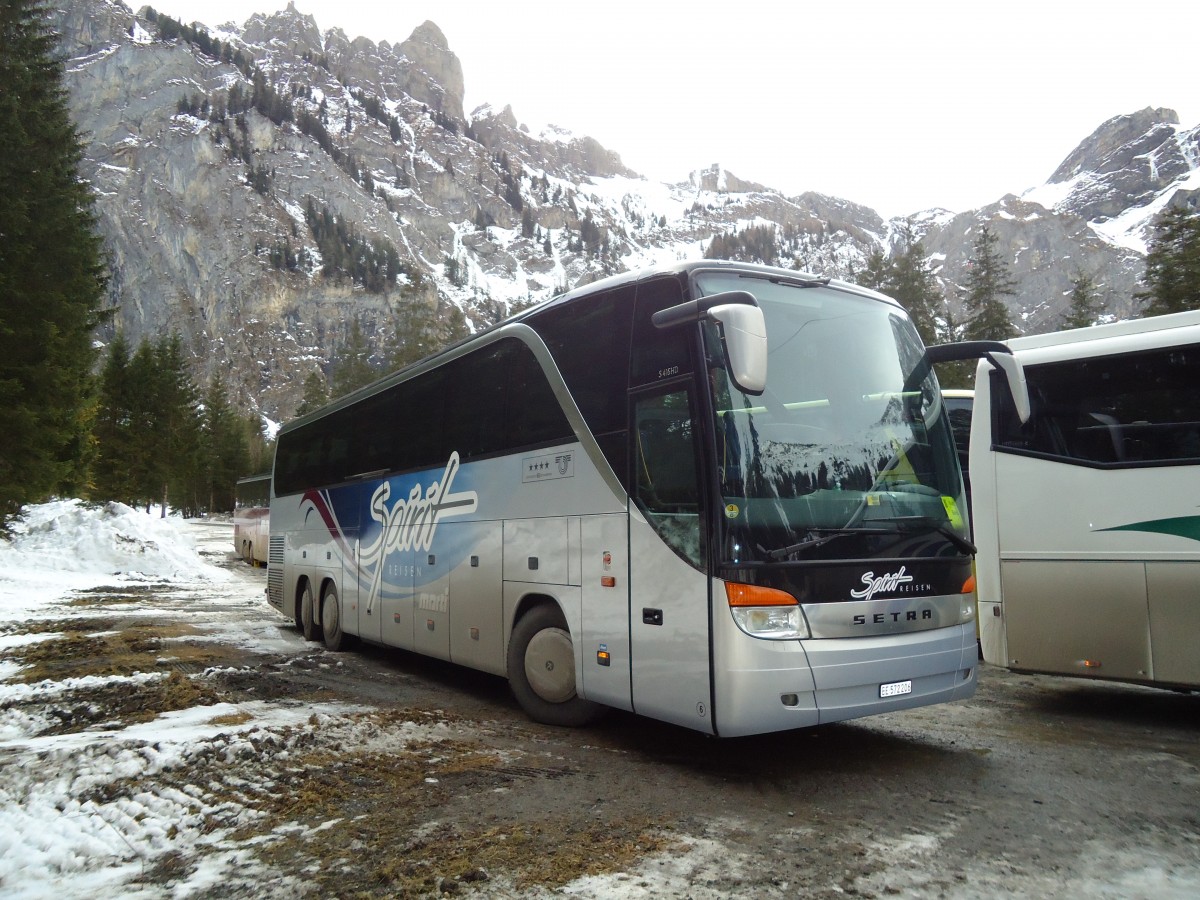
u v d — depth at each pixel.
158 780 5.27
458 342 8.74
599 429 6.29
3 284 22.52
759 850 4.13
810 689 5.03
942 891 3.66
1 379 22.52
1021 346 8.05
